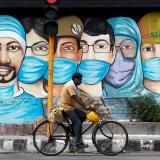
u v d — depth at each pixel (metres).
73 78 13.30
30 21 17.41
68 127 13.47
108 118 17.08
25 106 17.41
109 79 17.41
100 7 16.95
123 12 17.38
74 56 17.39
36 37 17.39
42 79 17.42
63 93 13.27
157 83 17.39
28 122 17.42
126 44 17.39
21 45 17.41
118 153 13.51
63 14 17.31
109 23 17.41
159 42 17.41
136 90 17.41
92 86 17.36
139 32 17.39
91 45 17.39
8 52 17.42
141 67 17.39
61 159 12.64
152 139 14.94
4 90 17.42
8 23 17.44
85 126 15.90
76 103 13.38
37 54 17.39
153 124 16.30
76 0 16.91
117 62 17.42
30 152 14.41
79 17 17.39
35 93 17.42
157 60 17.39
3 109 17.42
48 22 13.89
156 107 16.75
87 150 14.28
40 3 16.94
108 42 17.41
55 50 17.36
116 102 17.20
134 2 16.95
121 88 17.39
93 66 17.38
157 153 14.20
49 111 14.25
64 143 13.49
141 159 12.70
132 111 17.08
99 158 12.88
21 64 17.42
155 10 17.38
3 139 14.78
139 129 16.28
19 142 14.65
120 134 13.56
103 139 13.50
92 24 17.39
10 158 12.80
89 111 13.38
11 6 16.95
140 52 17.39
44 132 13.57
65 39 17.38
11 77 17.48
